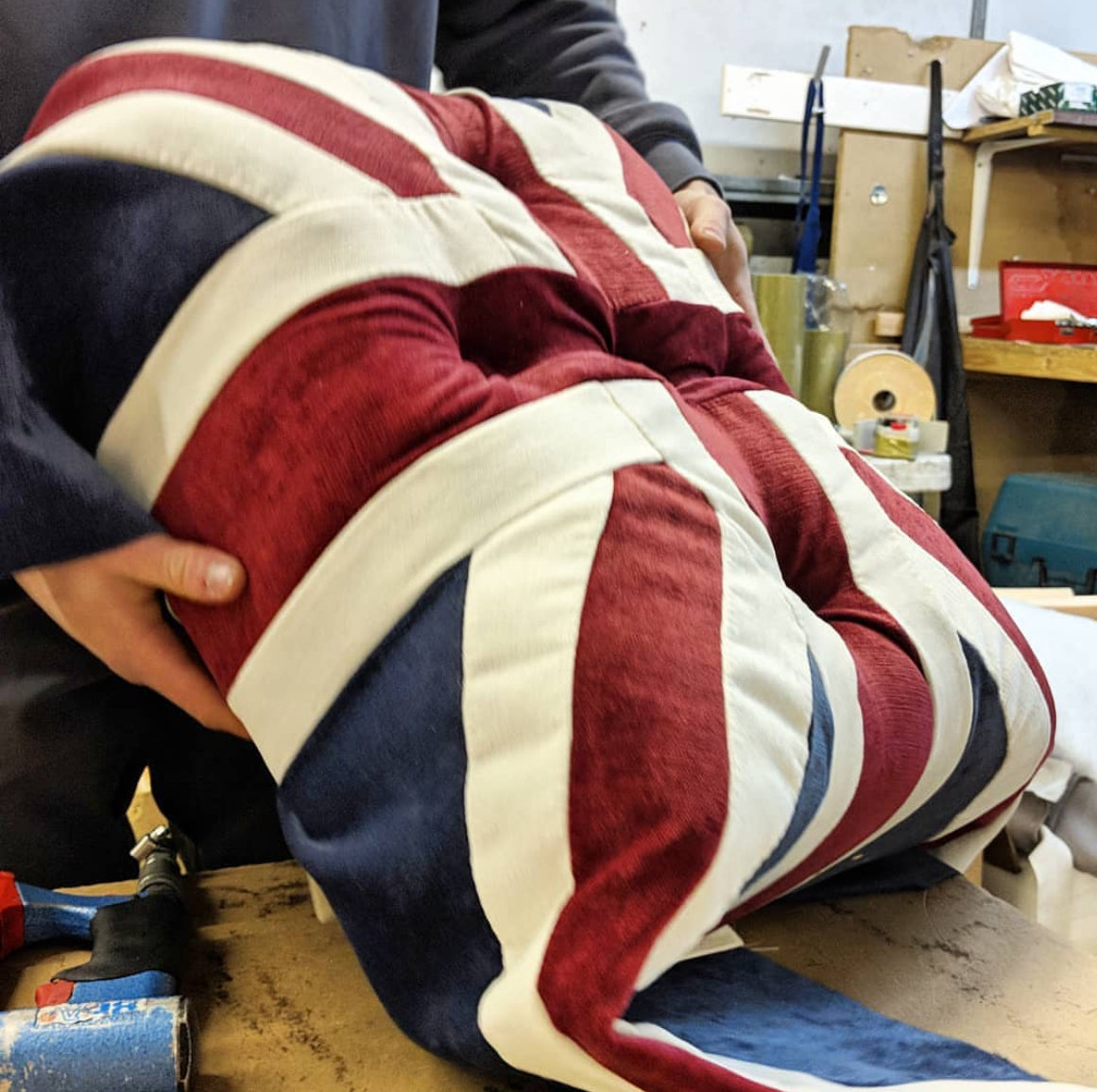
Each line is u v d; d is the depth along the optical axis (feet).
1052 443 6.52
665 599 1.08
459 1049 1.15
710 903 0.97
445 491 1.11
